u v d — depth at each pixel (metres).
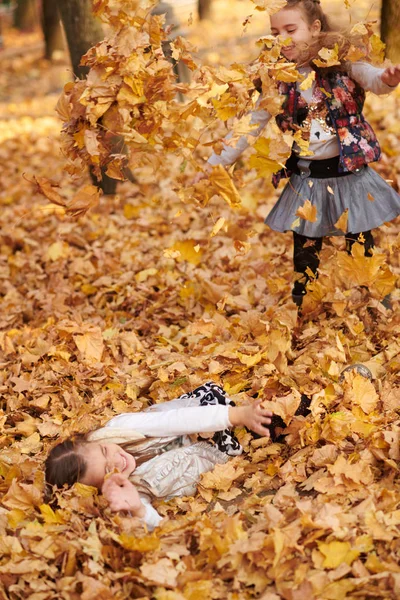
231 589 2.81
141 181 8.52
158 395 4.24
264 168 3.64
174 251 4.23
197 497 3.48
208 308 5.33
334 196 4.23
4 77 18.17
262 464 3.59
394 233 5.88
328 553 2.81
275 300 5.12
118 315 5.61
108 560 2.97
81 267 6.48
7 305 6.08
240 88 3.52
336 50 3.73
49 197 3.71
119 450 3.42
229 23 20.38
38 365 4.84
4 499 3.35
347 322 4.34
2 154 11.18
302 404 3.68
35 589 2.87
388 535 2.89
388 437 3.40
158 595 2.75
